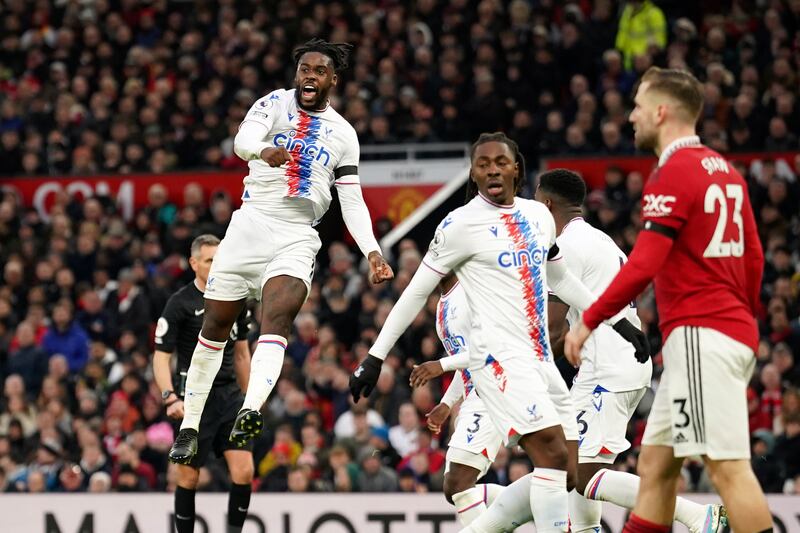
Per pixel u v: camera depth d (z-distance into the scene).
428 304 25.03
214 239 15.51
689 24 32.41
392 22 34.34
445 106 31.75
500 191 11.41
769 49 31.89
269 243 12.26
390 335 11.62
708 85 30.05
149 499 18.78
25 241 30.16
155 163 31.78
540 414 11.15
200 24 36.12
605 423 13.23
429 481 20.83
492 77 31.97
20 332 26.66
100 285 29.08
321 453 21.17
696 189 9.95
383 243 28.70
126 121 32.97
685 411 9.97
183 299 15.53
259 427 11.73
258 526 18.39
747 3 33.44
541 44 32.50
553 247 11.95
